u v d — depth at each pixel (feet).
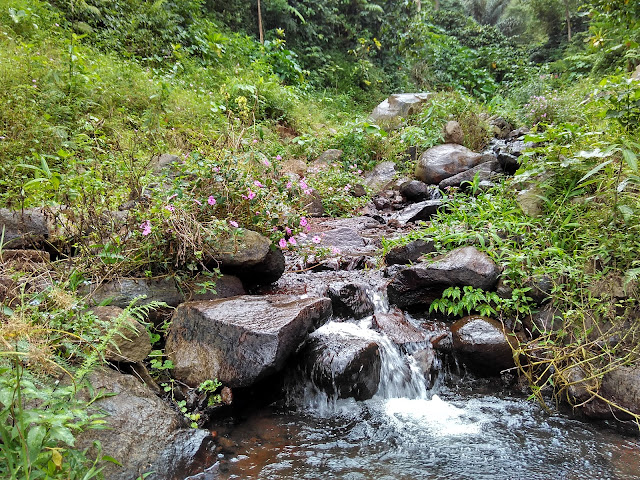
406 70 52.29
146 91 21.30
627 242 10.00
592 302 9.57
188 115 21.66
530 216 12.91
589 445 7.83
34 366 6.13
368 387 9.11
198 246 9.91
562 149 12.89
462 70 52.42
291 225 12.14
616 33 28.76
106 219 10.52
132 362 7.95
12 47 18.57
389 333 10.36
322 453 7.54
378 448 7.71
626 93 11.43
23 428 4.79
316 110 34.73
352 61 49.11
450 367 10.20
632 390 8.35
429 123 29.37
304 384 9.21
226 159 11.55
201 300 9.76
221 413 8.24
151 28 28.94
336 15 47.80
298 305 9.16
